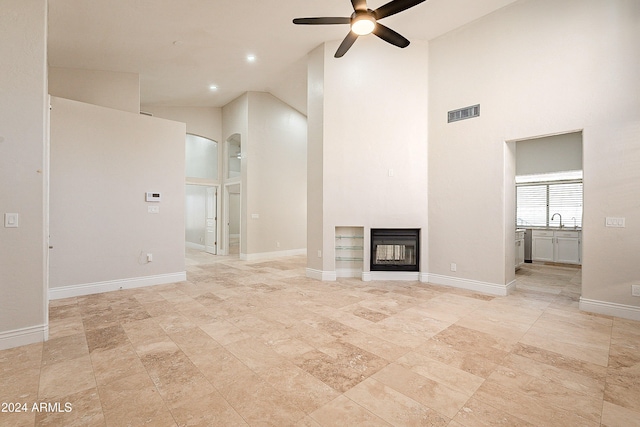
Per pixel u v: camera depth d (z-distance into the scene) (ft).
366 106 16.83
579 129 11.91
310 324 10.41
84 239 14.16
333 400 6.22
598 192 11.49
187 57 17.90
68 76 17.90
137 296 13.92
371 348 8.58
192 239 33.60
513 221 14.97
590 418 5.67
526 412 5.84
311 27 15.24
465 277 15.15
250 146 24.80
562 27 12.27
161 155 16.46
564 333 9.60
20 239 8.87
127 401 6.20
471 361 7.83
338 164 16.96
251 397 6.33
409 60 16.58
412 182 16.62
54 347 8.70
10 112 8.76
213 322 10.63
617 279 11.12
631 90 10.87
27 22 9.03
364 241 16.88
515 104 13.48
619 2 11.11
